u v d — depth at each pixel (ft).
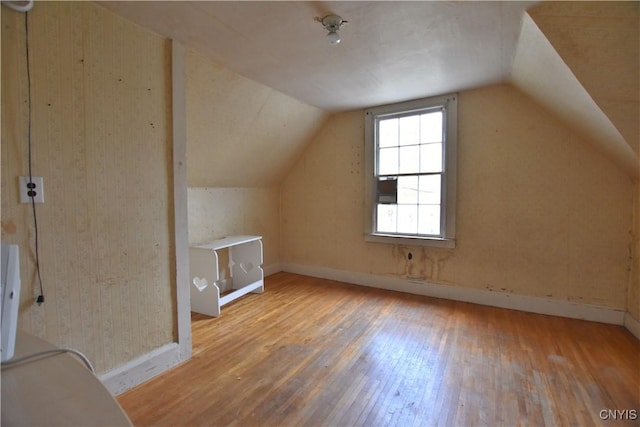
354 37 6.86
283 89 10.12
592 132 7.89
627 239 8.64
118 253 6.08
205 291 9.90
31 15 4.85
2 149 4.64
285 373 6.67
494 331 8.54
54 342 5.26
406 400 5.78
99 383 2.47
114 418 2.09
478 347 7.68
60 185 5.26
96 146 5.70
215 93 8.87
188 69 7.80
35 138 4.95
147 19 6.07
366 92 10.53
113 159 5.96
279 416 5.41
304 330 8.74
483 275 10.63
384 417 5.36
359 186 12.91
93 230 5.71
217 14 5.92
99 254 5.80
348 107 12.32
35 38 4.90
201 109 8.98
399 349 7.63
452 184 10.80
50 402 2.22
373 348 7.69
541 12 5.77
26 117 4.85
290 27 6.43
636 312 8.18
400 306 10.51
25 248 4.90
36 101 4.94
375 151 12.36
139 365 6.33
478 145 10.44
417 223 11.75
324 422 5.26
